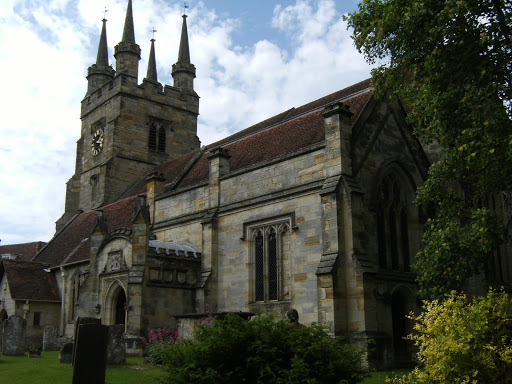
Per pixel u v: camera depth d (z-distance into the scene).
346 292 26.69
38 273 51.22
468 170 20.95
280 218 31.06
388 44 21.86
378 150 30.52
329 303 26.14
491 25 18.64
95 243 38.25
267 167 32.47
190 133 67.50
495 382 13.41
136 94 63.06
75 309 46.84
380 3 23.23
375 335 25.75
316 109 39.44
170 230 39.62
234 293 33.06
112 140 60.88
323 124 33.19
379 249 29.38
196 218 37.25
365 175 29.30
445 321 13.88
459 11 18.45
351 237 26.95
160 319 32.78
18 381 19.30
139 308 31.83
